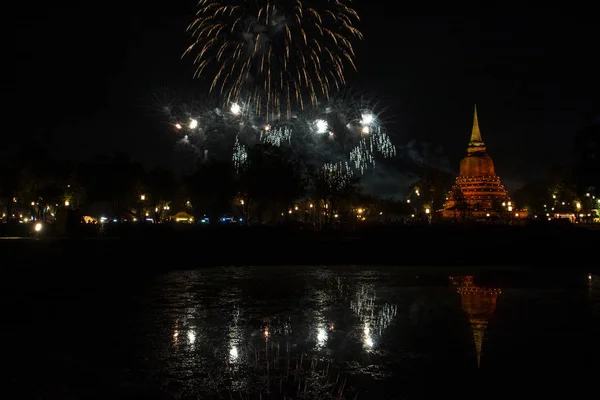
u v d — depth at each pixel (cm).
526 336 1614
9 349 1453
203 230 6028
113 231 5962
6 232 6088
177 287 2698
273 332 1669
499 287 2712
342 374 1238
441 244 4994
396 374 1240
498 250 4581
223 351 1435
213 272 3450
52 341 1538
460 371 1265
